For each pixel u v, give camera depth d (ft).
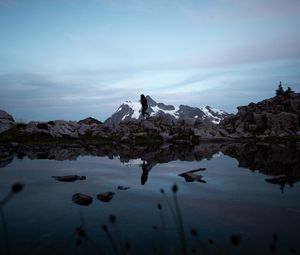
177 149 211.61
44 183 86.63
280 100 396.78
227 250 39.22
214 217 54.08
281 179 88.74
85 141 267.18
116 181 90.27
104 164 128.98
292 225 49.34
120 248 39.99
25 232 46.37
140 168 117.08
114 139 287.28
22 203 64.23
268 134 342.64
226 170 110.01
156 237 44.14
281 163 126.82
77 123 317.42
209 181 89.51
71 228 48.24
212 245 41.04
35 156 161.99
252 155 161.79
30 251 39.19
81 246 40.75
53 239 43.37
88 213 56.75
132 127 330.95
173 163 132.05
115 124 347.15
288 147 214.28
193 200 66.95
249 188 79.10
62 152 186.91
